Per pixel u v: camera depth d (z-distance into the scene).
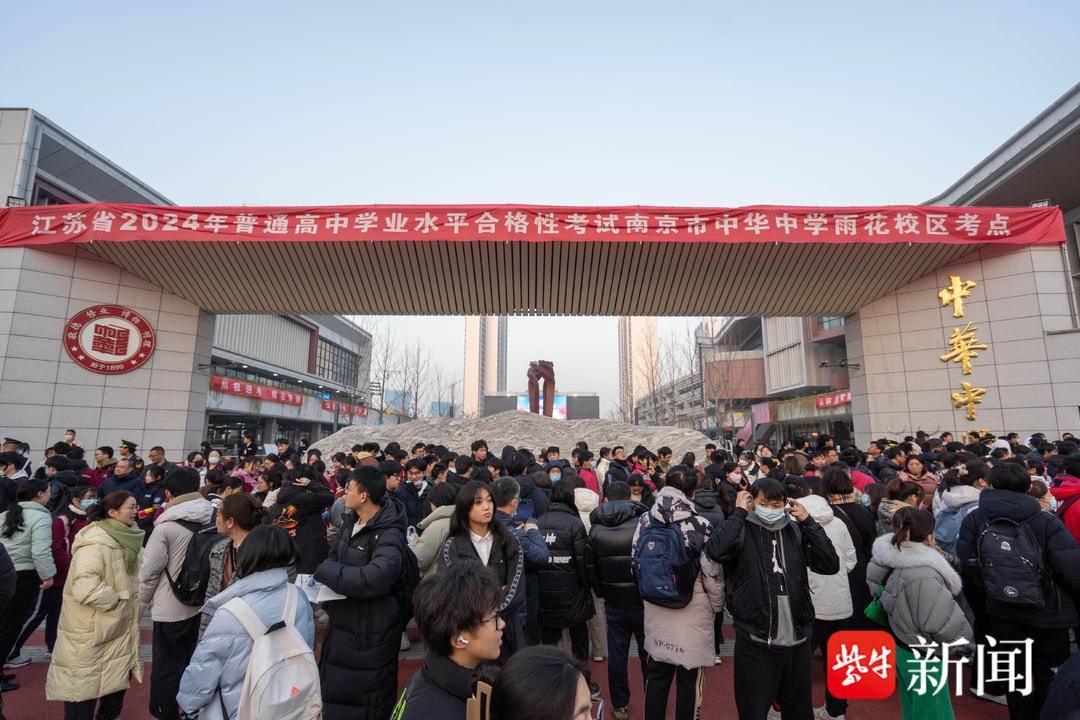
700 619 3.15
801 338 34.22
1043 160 16.53
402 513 3.10
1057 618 3.03
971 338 13.31
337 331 43.16
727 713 3.78
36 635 5.31
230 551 3.29
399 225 12.01
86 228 11.93
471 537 3.12
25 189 16.25
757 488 3.03
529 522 3.61
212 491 4.70
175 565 3.34
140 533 3.62
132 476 6.13
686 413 46.34
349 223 12.01
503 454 6.59
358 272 13.39
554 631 4.04
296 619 2.21
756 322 41.91
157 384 13.61
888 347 14.33
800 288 14.16
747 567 2.96
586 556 3.70
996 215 12.45
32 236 12.05
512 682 1.20
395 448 7.36
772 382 38.03
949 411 13.50
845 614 3.68
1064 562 2.99
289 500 4.31
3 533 3.93
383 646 2.79
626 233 12.02
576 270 13.43
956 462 5.59
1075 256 18.81
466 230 11.98
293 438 38.22
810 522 2.92
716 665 4.59
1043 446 7.90
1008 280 13.00
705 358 40.66
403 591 2.97
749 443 37.41
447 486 3.90
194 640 3.42
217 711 2.01
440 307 14.98
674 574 3.11
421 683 1.60
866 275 13.74
